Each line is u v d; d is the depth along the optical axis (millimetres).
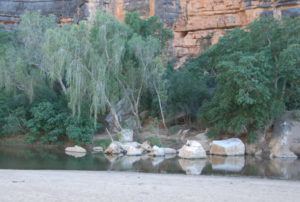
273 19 28078
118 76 29406
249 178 14586
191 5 45250
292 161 21641
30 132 34656
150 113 34844
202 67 37062
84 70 26797
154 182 12617
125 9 47219
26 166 18516
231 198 9906
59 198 9227
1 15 51500
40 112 32719
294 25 27125
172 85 32156
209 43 41500
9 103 36438
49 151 27906
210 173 16391
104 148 28875
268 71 25234
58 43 26109
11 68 33125
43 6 51688
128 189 10875
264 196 10320
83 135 30016
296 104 28531
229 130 26797
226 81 25938
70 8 49812
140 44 28188
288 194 10711
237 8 42406
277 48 27453
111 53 27641
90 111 28312
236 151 24703
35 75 33844
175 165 19469
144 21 34188
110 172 16000
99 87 26344
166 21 44812
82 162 20750
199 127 32125
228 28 43594
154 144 28156
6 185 10922
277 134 25328
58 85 38094
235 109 26688
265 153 24828
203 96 33188
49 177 13227
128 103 33625
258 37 28578
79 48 26656
